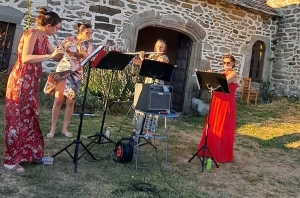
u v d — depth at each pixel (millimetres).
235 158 4469
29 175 2916
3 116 5008
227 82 3689
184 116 7906
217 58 9023
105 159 3637
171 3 8258
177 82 9375
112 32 7617
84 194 2701
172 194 2934
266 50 9984
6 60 6828
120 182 3047
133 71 6676
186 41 9094
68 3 7172
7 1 6633
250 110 8398
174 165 3793
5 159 2959
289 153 5070
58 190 2715
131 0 7789
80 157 3436
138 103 3525
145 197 2775
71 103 4242
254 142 5562
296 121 7336
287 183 3693
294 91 9297
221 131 4152
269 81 10102
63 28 7156
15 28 6773
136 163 3441
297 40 9367
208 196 3025
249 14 9461
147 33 11391
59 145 3920
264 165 4301
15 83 2852
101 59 3357
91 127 5078
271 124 6980
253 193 3273
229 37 9172
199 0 8602
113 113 6473
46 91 4109
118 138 4617
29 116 2984
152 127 4125
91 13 7391
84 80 6496
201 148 3963
